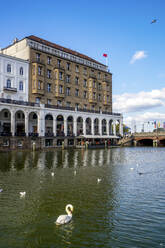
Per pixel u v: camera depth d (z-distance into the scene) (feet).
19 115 158.81
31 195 42.45
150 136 242.37
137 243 25.58
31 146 148.77
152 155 126.21
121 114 241.76
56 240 26.16
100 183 52.24
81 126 209.26
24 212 34.06
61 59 191.21
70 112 184.65
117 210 35.04
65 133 179.32
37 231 28.19
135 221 31.14
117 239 26.40
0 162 86.84
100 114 214.90
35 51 169.89
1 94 147.43
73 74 202.28
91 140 205.77
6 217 32.27
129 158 107.34
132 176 61.05
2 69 148.46
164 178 58.49
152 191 45.50
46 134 162.61
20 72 159.33
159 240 26.18
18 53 175.83
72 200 39.65
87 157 108.88
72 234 27.50
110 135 226.58
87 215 33.04
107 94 237.45
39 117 158.10
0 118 146.92
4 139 134.92
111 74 246.68
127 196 42.11
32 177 58.44
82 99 210.59
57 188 47.44
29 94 164.25
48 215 33.01
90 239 26.37
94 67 224.94
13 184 50.78
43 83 170.81
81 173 64.90
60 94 185.06
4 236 26.99
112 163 87.45
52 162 88.22
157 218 32.12
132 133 259.19
